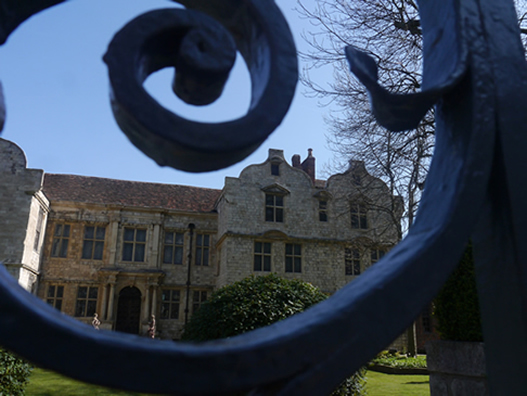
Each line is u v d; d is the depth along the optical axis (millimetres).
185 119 594
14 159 17594
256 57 710
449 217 645
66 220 20109
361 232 20875
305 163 24375
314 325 516
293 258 19734
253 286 6125
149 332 18125
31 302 452
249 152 641
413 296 577
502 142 714
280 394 488
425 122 8805
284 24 679
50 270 19422
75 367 433
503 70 748
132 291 20656
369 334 536
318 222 20531
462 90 741
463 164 688
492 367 724
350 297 557
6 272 480
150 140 606
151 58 662
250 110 627
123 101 575
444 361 3326
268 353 483
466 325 3363
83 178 22484
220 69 639
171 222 21484
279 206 20328
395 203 12906
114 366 441
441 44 792
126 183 23141
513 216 688
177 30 640
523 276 672
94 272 19953
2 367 4918
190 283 20875
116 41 603
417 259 601
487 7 780
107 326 19047
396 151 9531
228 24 753
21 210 17094
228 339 500
